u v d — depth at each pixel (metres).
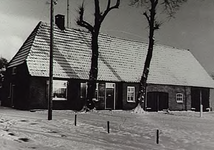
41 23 30.95
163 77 36.75
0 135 12.73
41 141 12.06
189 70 41.25
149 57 28.34
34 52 28.03
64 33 31.83
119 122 19.06
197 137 14.17
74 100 28.98
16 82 29.78
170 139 13.55
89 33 34.03
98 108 30.62
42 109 27.17
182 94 38.38
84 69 30.14
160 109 35.91
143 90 28.30
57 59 29.08
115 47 35.38
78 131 15.05
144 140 13.20
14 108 29.53
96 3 26.56
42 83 27.34
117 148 11.30
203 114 32.84
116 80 31.69
